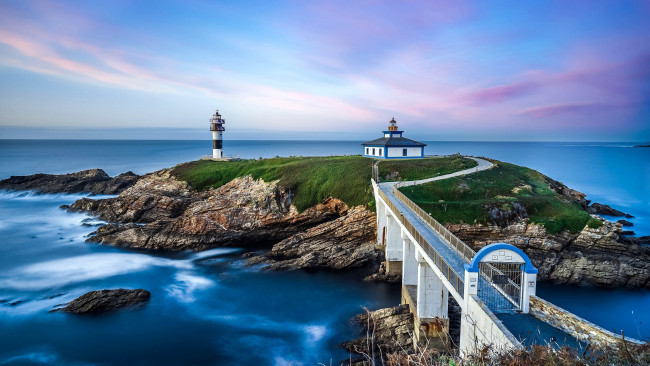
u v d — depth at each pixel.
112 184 83.50
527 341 13.39
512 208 46.66
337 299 36.09
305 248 46.97
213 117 88.31
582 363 7.61
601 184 110.94
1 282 39.16
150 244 50.56
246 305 34.91
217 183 67.81
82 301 33.28
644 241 47.66
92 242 52.00
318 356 27.08
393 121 77.69
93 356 26.84
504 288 16.58
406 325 28.41
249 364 26.23
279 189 58.06
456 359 9.57
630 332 30.27
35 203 75.50
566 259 41.06
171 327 30.88
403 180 57.81
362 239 48.53
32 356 26.62
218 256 48.44
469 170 60.31
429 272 25.83
